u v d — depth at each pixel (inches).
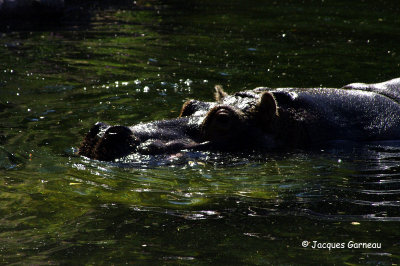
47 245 577.0
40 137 941.2
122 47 1774.1
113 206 681.6
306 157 869.2
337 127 931.3
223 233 611.8
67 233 605.3
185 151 838.5
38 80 1359.5
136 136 838.5
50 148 884.6
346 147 908.0
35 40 1854.1
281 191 737.0
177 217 652.7
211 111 872.9
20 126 1002.7
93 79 1380.4
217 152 849.5
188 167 810.2
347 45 1827.0
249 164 834.2
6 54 1635.1
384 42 1873.8
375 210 680.4
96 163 810.8
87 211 665.0
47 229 614.5
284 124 897.5
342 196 723.4
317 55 1675.7
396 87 1043.3
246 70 1486.2
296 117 909.8
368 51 1728.6
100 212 663.1
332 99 964.0
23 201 689.0
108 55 1658.5
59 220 638.5
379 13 2551.7
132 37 1940.2
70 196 708.0
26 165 812.6
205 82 1358.3
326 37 1966.0
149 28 2117.4
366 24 2241.6
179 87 1310.3
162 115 1077.1
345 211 676.7
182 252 564.7
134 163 804.0
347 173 808.3
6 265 533.3
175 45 1819.6
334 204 698.2
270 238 601.0
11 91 1252.5
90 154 834.2
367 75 1413.6
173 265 536.7
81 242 584.7
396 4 2847.0
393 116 968.3
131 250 568.1
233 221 644.1
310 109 928.9
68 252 561.3
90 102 1174.3
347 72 1450.5
